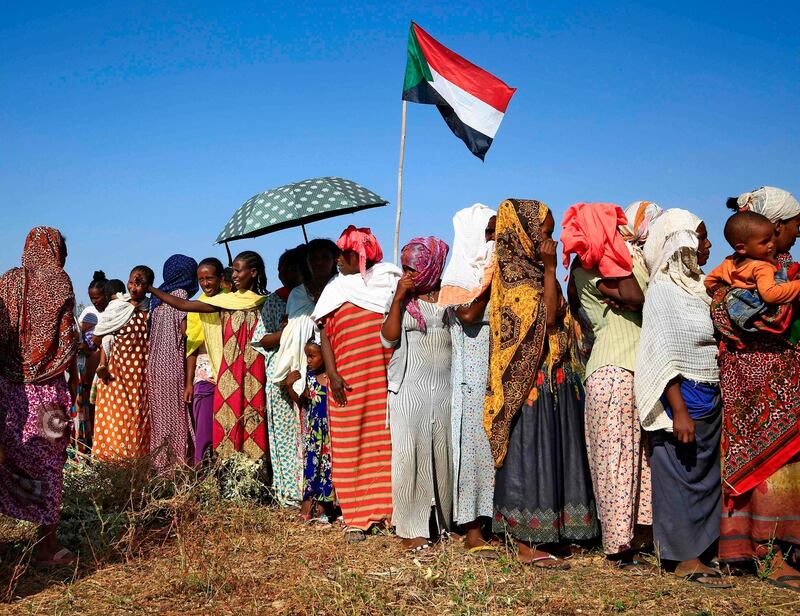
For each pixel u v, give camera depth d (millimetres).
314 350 7020
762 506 5027
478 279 5941
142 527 6551
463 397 6012
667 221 5309
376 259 6758
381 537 6418
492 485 5891
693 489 5188
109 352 9289
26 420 5543
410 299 6098
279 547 6152
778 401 4957
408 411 6020
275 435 7695
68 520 6703
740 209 5484
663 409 5215
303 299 7438
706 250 5555
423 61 8805
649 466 5480
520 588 5031
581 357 5703
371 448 6531
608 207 5430
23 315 5562
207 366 8367
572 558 5648
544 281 5492
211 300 8000
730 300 5012
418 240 6113
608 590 4969
